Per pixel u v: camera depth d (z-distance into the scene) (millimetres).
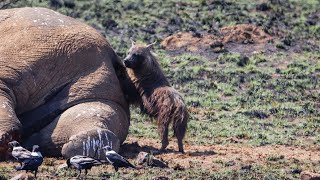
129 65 60781
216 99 89125
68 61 59531
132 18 117688
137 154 59156
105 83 59969
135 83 61938
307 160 60469
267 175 52812
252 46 108500
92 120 57281
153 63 61750
